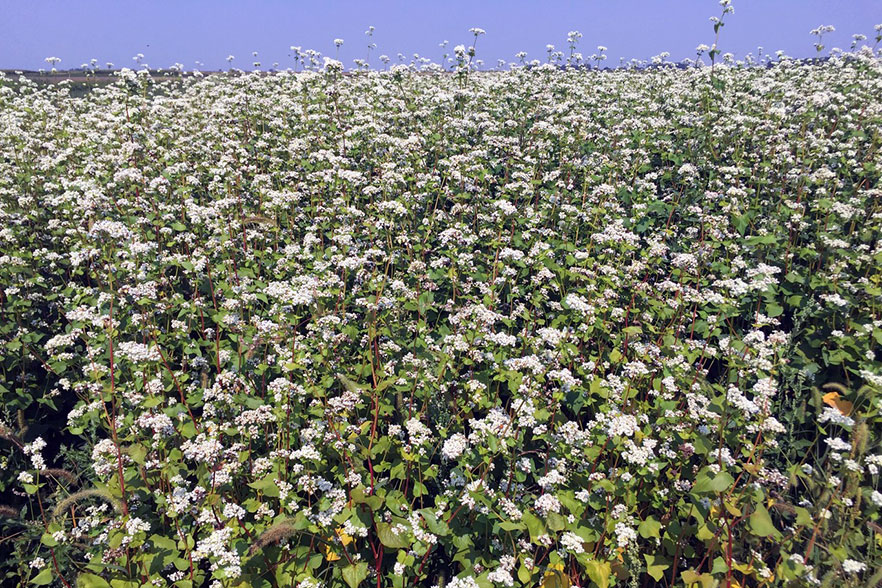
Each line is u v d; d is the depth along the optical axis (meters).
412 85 15.15
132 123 10.33
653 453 4.73
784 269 7.71
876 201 8.98
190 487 4.90
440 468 5.05
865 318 6.52
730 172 9.56
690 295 6.75
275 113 13.02
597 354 6.55
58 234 8.48
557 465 4.68
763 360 5.24
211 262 7.75
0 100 13.43
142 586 3.92
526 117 12.66
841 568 3.90
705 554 4.34
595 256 8.17
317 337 5.78
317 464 4.46
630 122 11.41
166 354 6.01
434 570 4.55
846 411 5.49
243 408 5.25
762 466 4.36
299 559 4.04
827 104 11.54
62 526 4.40
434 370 5.65
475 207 9.14
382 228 8.06
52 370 6.37
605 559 4.14
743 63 16.56
